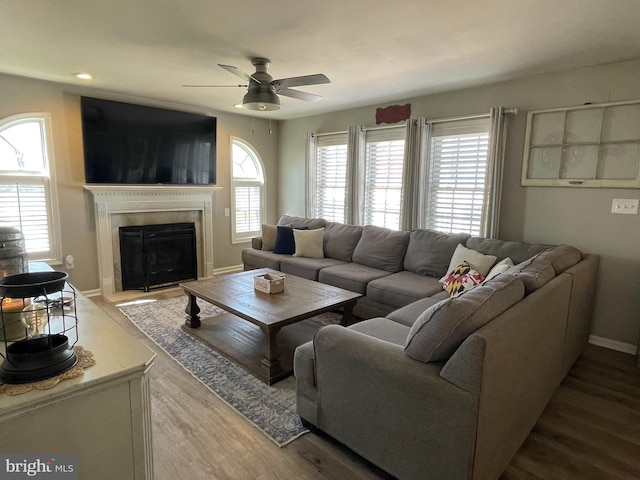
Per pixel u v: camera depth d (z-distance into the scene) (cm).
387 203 477
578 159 324
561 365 246
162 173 477
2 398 96
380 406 170
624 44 262
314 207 563
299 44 269
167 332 343
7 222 383
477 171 392
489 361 142
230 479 176
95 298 438
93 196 432
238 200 581
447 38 256
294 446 199
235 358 289
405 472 166
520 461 190
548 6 207
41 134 396
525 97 351
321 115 545
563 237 341
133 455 119
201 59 305
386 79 358
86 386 104
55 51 289
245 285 339
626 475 182
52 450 104
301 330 346
